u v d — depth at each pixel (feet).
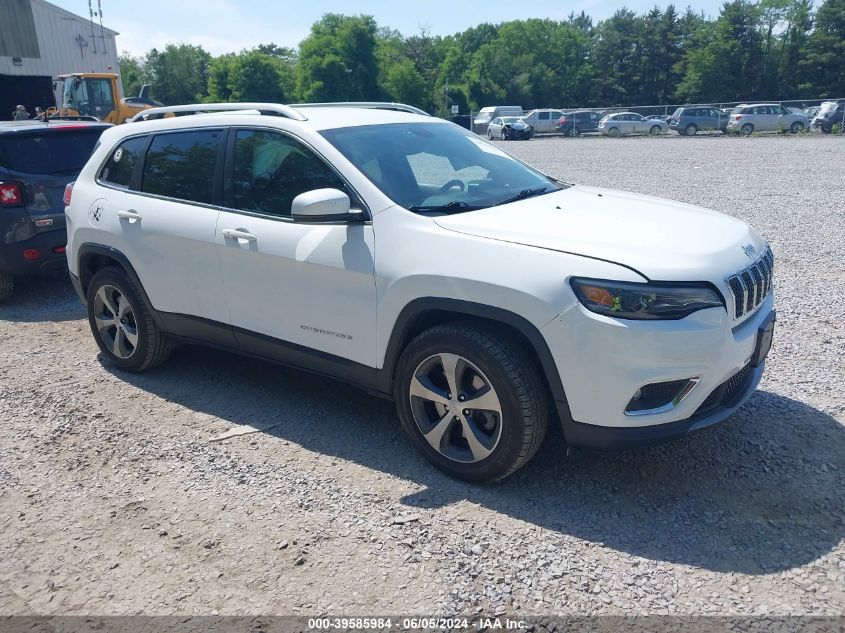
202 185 14.57
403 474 11.94
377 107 16.52
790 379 15.03
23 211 22.65
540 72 311.27
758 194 42.52
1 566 9.87
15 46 96.63
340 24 273.95
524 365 10.57
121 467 12.47
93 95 70.28
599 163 69.72
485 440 11.12
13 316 22.62
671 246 10.58
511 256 10.60
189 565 9.73
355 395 15.33
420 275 11.16
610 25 310.04
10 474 12.35
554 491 11.23
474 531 10.24
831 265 24.29
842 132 114.73
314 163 12.96
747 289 10.78
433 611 8.70
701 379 10.09
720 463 11.88
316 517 10.73
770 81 250.37
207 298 14.43
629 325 9.75
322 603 8.90
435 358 11.34
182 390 15.84
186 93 365.81
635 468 11.84
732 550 9.66
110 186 16.49
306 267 12.56
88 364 17.78
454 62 336.29
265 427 13.87
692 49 271.28
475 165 14.25
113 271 16.20
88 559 9.95
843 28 227.81
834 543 9.73
